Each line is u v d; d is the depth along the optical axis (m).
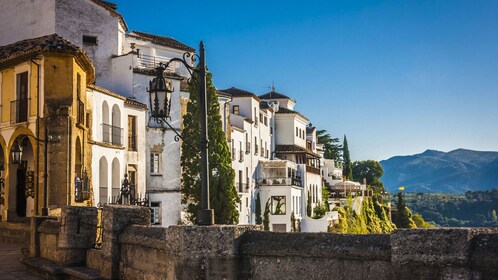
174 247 9.80
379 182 142.88
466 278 7.20
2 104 32.22
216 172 48.16
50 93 29.92
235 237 9.34
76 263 15.27
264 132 76.25
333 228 80.06
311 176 81.88
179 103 49.22
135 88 46.38
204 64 11.98
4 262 20.11
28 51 30.03
